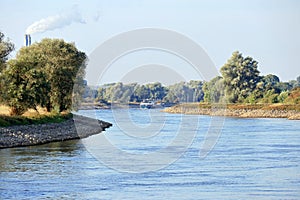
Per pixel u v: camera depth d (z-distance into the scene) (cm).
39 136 7475
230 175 4569
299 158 5641
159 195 3788
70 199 3647
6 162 5200
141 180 4331
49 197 3700
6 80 8044
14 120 7769
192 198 3700
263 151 6312
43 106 8900
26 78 8369
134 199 3662
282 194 3828
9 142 6775
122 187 4044
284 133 9200
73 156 5691
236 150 6456
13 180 4253
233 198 3706
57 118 9119
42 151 6153
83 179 4338
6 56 7894
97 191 3906
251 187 4059
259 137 8331
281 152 6194
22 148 6494
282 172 4712
